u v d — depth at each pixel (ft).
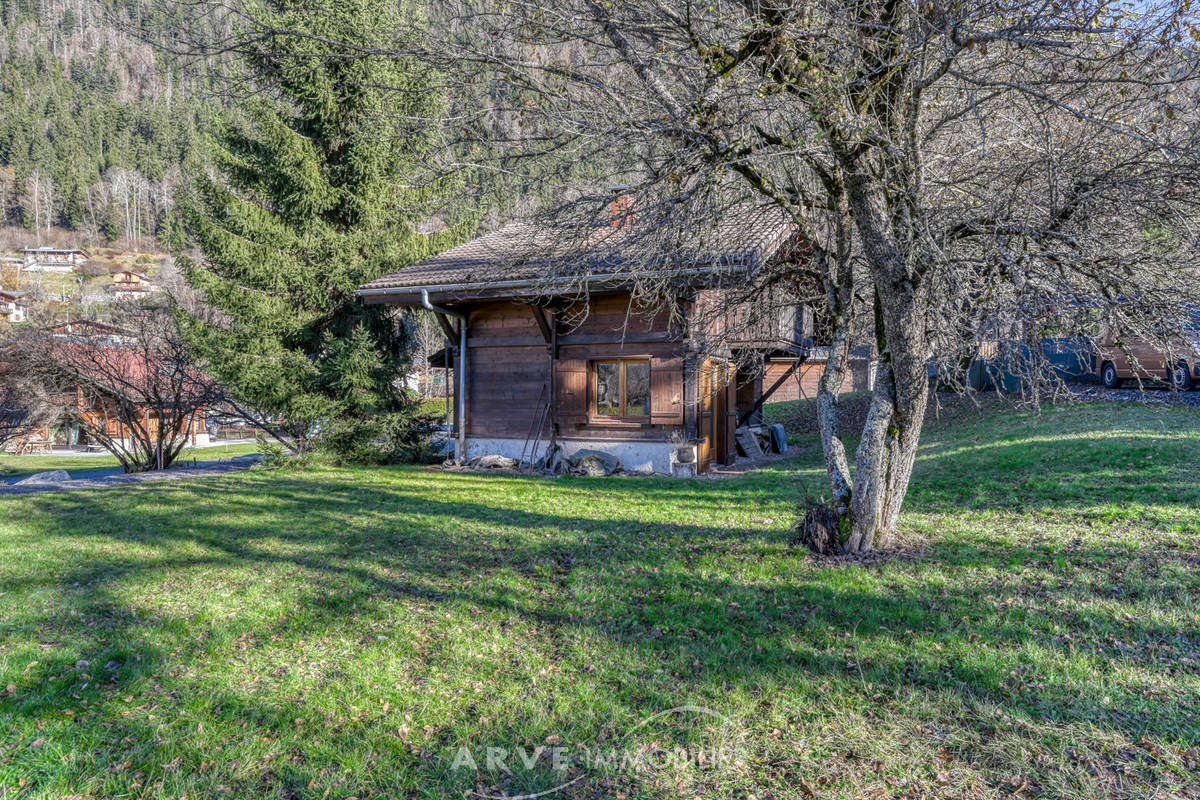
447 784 10.78
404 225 56.80
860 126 17.69
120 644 15.90
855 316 29.01
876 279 20.35
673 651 15.42
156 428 68.59
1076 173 17.66
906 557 21.08
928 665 14.14
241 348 53.98
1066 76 16.99
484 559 23.32
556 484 40.93
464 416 52.85
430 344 123.75
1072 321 18.26
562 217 21.76
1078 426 43.09
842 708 12.76
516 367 51.16
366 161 53.78
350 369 53.06
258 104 51.13
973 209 19.80
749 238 30.12
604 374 48.39
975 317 19.79
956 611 16.69
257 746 11.87
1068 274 18.38
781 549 22.89
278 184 55.01
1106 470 30.07
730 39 18.39
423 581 20.94
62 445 109.70
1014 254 17.40
